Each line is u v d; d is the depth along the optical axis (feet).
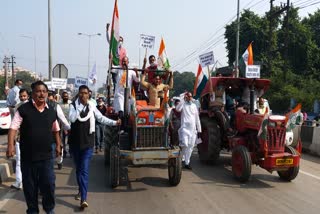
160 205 19.81
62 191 22.52
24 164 15.93
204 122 31.60
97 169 29.07
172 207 19.48
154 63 28.96
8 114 54.70
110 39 30.60
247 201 20.79
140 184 24.34
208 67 32.63
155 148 22.93
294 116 24.73
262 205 20.07
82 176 19.26
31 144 15.75
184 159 29.66
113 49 30.04
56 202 20.22
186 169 29.48
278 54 109.29
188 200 20.79
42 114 16.02
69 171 28.37
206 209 19.22
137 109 23.26
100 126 37.58
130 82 28.89
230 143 28.27
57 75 55.42
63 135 33.22
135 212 18.62
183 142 28.94
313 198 21.57
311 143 38.63
